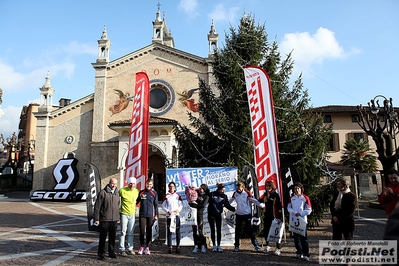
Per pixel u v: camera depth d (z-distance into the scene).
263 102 10.68
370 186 28.72
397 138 33.59
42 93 31.16
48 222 15.42
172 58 29.50
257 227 10.91
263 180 10.20
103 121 29.34
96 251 9.36
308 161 12.36
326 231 12.57
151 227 9.28
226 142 12.85
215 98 13.96
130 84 29.75
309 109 13.91
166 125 25.36
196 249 9.28
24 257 8.47
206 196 9.55
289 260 8.24
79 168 29.56
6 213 19.31
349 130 34.44
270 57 13.98
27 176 51.03
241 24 14.79
